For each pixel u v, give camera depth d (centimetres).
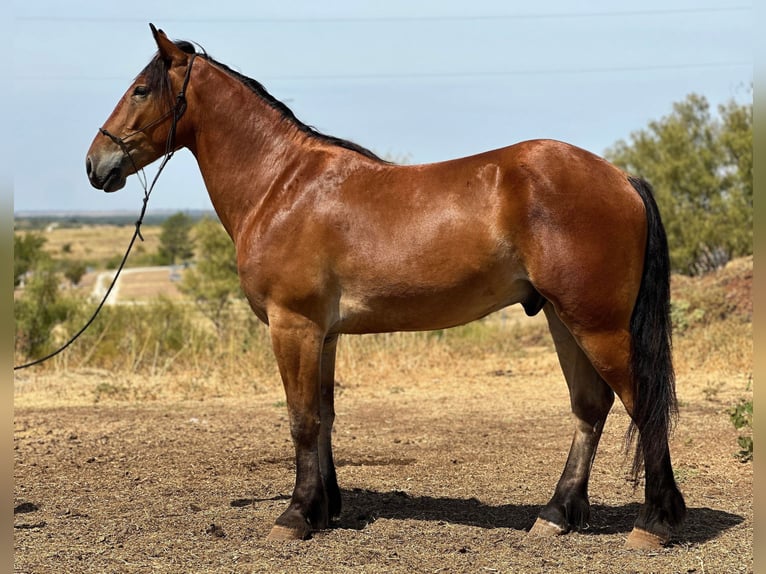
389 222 464
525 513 536
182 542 481
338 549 463
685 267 2220
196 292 1870
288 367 479
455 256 453
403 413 884
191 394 1036
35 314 1300
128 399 1006
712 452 675
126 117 519
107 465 684
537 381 1074
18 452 730
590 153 461
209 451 730
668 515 451
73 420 870
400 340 1277
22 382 1123
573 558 442
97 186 523
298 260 471
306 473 489
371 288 468
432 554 453
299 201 479
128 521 527
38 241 1739
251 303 496
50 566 444
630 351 444
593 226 436
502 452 703
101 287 3397
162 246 6309
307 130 512
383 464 673
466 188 456
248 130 513
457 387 1043
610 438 750
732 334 1245
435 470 650
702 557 439
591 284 436
